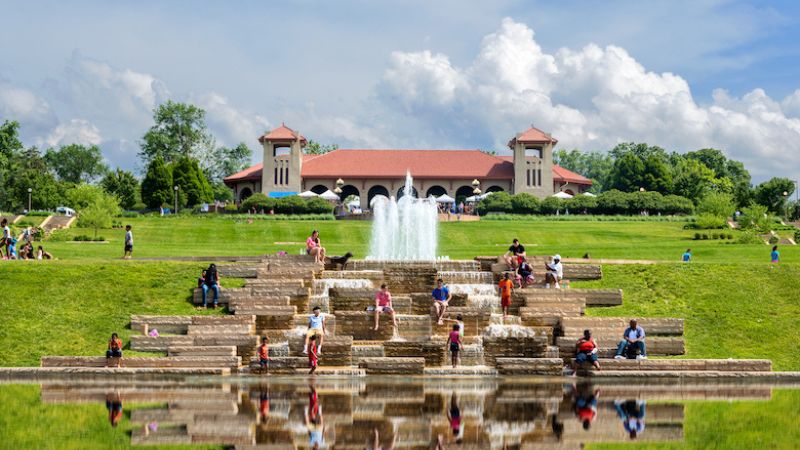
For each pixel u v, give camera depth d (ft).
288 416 61.31
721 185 522.47
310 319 95.20
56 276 116.78
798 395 75.51
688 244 212.64
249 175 408.67
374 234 258.78
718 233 249.34
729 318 111.04
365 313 103.96
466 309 105.81
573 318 103.65
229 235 254.47
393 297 110.32
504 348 98.89
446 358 98.12
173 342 97.04
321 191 406.41
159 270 122.01
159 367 92.38
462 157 419.95
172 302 112.57
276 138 396.57
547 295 113.80
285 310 105.70
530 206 338.95
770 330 107.86
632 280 123.95
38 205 411.75
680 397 73.56
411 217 289.33
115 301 111.75
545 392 76.89
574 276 125.18
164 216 307.78
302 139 406.00
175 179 386.93
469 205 359.25
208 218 300.40
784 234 254.88
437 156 419.95
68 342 99.96
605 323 103.60
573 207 337.93
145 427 56.34
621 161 487.20
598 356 97.96
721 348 102.94
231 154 523.29
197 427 56.49
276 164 399.03
